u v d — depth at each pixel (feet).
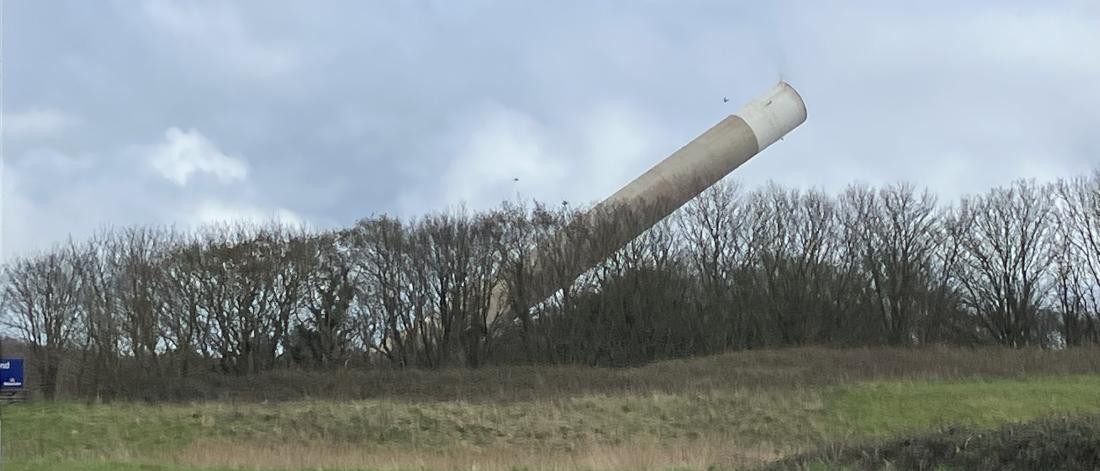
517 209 180.14
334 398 128.67
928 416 93.81
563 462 66.49
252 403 116.57
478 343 169.07
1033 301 188.96
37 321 159.43
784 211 192.54
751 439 88.02
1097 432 44.68
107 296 156.97
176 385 139.03
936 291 188.75
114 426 96.17
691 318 179.11
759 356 154.61
